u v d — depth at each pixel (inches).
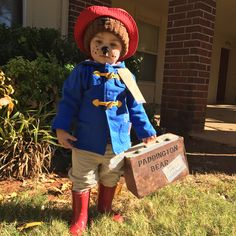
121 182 56.1
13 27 77.5
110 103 38.4
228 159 76.1
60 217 43.4
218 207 48.2
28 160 56.2
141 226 41.7
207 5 96.0
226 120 132.5
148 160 41.3
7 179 55.5
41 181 55.9
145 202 48.5
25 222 41.8
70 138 38.6
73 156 40.5
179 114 98.7
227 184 58.8
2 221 41.8
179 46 98.3
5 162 56.6
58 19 97.3
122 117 39.5
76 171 40.3
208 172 65.5
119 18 38.7
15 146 54.7
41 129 58.3
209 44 98.9
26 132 56.7
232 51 248.1
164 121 102.0
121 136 39.4
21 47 73.7
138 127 40.8
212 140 91.4
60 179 57.4
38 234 38.7
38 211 44.8
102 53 38.6
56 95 62.1
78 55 78.2
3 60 71.8
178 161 44.8
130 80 39.9
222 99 247.6
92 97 38.5
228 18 192.1
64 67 66.1
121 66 40.5
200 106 99.0
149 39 179.5
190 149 83.5
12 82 59.3
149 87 182.4
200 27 95.0
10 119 55.7
